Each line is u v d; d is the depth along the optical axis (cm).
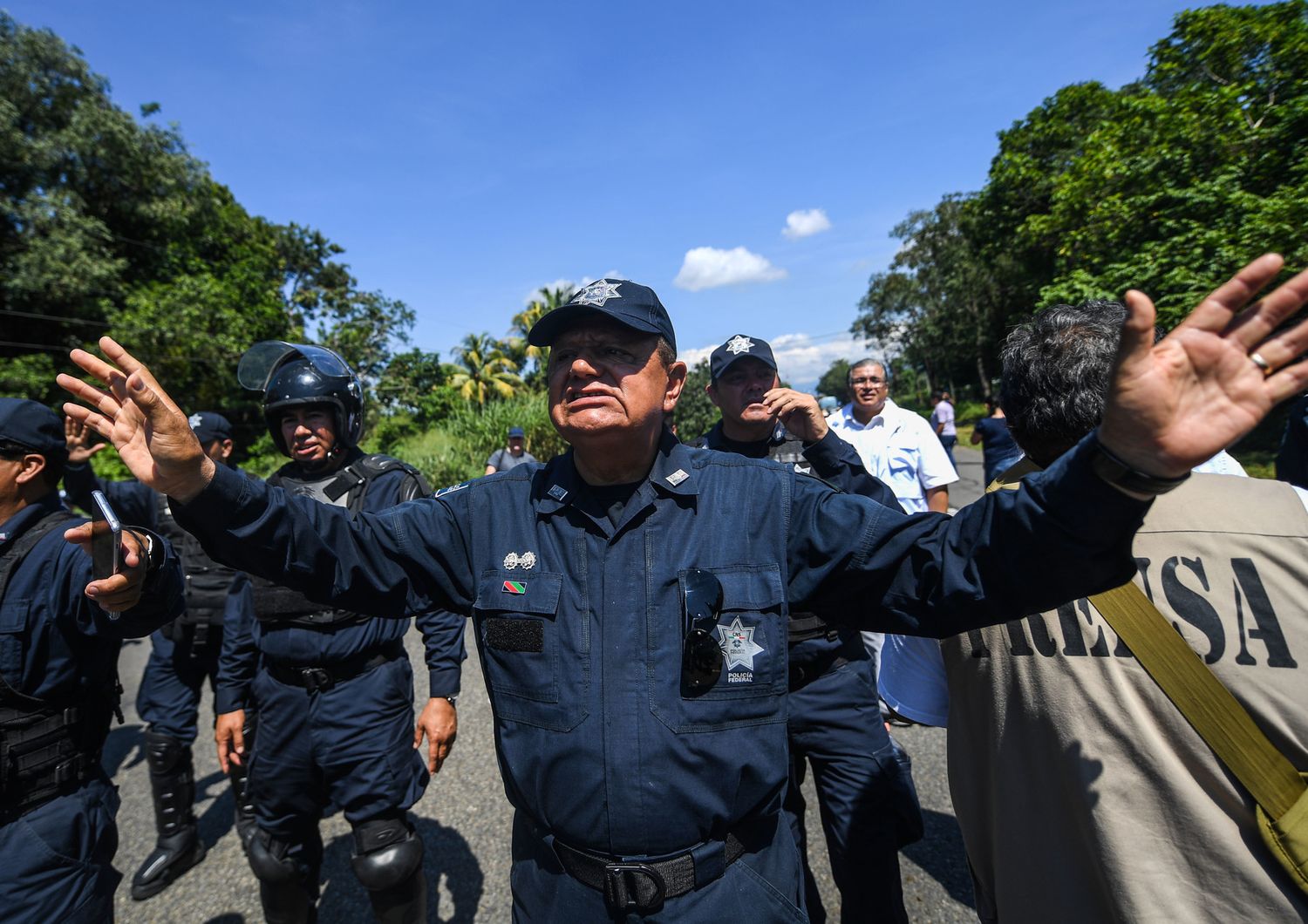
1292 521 97
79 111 1952
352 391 246
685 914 114
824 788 206
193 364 2105
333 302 3594
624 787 113
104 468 1587
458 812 302
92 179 2006
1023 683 109
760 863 123
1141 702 98
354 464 242
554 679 118
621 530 123
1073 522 87
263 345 239
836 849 200
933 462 350
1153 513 103
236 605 247
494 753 354
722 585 118
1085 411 108
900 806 202
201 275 2330
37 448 164
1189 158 1258
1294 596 93
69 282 1803
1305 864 85
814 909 213
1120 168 1386
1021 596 95
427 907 245
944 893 237
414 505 135
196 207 2289
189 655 278
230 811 323
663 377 129
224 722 245
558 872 122
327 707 209
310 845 225
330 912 250
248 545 109
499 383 3850
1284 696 90
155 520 294
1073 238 1455
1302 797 87
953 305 3388
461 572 134
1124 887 94
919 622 109
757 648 117
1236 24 1488
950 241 3450
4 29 1878
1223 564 97
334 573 120
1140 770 96
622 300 121
